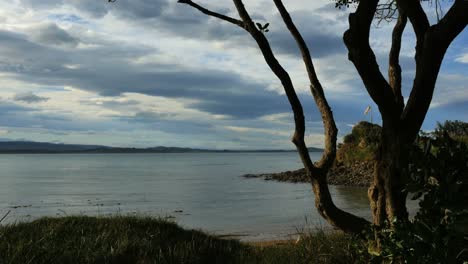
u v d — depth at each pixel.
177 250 7.99
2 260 6.54
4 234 8.04
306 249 7.30
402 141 4.96
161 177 63.69
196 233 9.77
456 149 3.08
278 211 25.02
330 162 5.86
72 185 47.94
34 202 31.20
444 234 3.03
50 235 8.25
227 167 105.50
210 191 39.16
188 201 31.23
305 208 26.14
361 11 4.66
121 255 7.54
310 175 5.84
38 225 9.12
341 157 43.62
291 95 5.81
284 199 31.44
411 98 4.95
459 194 2.93
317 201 5.85
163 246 8.25
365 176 38.94
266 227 19.20
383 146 5.17
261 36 5.70
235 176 63.38
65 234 8.54
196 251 8.22
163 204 29.44
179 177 63.28
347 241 6.88
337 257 6.51
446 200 2.96
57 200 32.47
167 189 42.09
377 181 5.31
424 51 4.74
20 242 7.24
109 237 8.34
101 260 7.23
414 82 4.96
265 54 5.71
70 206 28.55
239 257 8.06
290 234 16.03
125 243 7.93
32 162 168.25
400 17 5.93
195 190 40.56
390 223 4.75
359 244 5.77
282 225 19.67
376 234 4.93
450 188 2.95
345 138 45.00
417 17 5.08
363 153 41.38
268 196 33.75
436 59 4.71
